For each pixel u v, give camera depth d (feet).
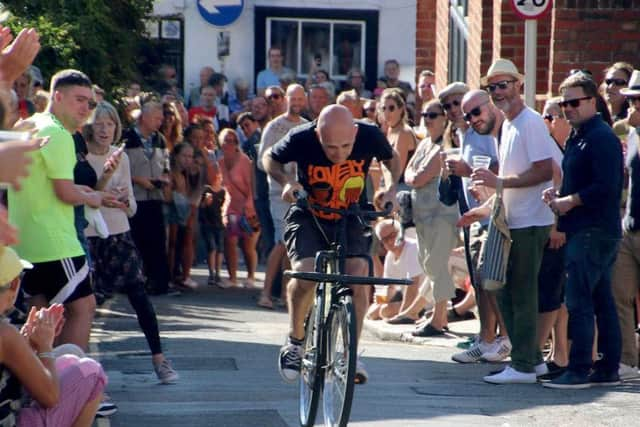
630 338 65.72
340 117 54.95
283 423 54.54
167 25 181.68
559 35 91.91
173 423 53.88
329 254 54.19
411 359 72.95
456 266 83.56
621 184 61.93
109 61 102.83
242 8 183.32
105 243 61.67
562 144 71.31
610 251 62.13
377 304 88.79
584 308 62.28
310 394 54.19
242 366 68.69
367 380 58.75
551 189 62.03
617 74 73.41
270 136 95.40
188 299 102.12
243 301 102.22
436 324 81.20
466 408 57.67
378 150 57.16
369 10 187.73
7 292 39.19
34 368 39.63
